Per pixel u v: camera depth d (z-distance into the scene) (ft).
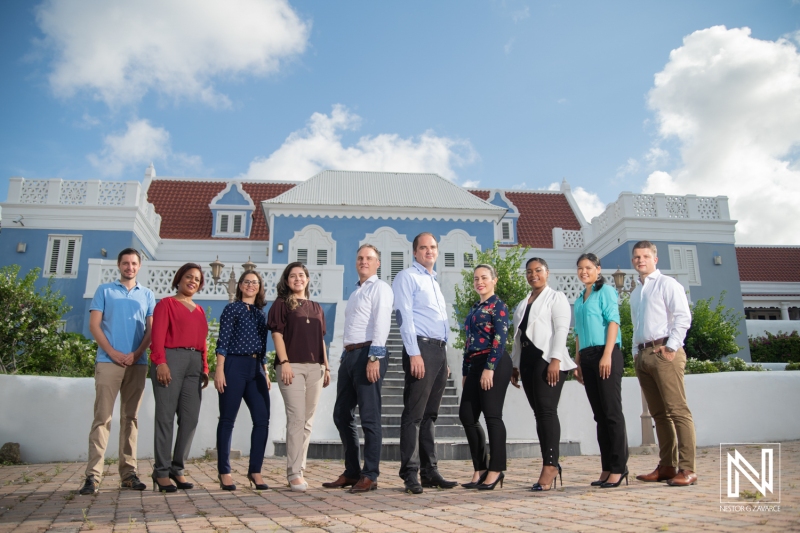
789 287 95.50
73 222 65.51
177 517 13.43
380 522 12.47
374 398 17.67
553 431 17.13
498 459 17.22
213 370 32.76
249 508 14.55
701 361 44.34
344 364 18.29
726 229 73.15
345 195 78.43
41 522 13.00
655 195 73.46
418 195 80.43
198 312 19.25
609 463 17.72
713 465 22.29
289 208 74.23
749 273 98.32
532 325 17.93
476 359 17.99
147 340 19.56
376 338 17.47
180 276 19.20
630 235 71.41
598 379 18.01
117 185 67.10
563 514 12.79
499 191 91.71
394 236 75.20
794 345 69.15
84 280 63.72
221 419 18.15
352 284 72.90
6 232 64.75
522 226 91.09
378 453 17.44
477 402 18.01
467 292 45.73
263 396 18.70
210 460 27.86
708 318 49.06
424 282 18.13
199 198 88.69
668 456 18.12
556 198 98.48
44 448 27.84
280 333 18.51
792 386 33.22
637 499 14.56
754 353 70.33
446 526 11.88
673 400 17.38
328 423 32.55
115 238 65.67
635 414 31.68
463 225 76.95
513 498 15.37
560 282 57.31
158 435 17.81
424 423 18.20
